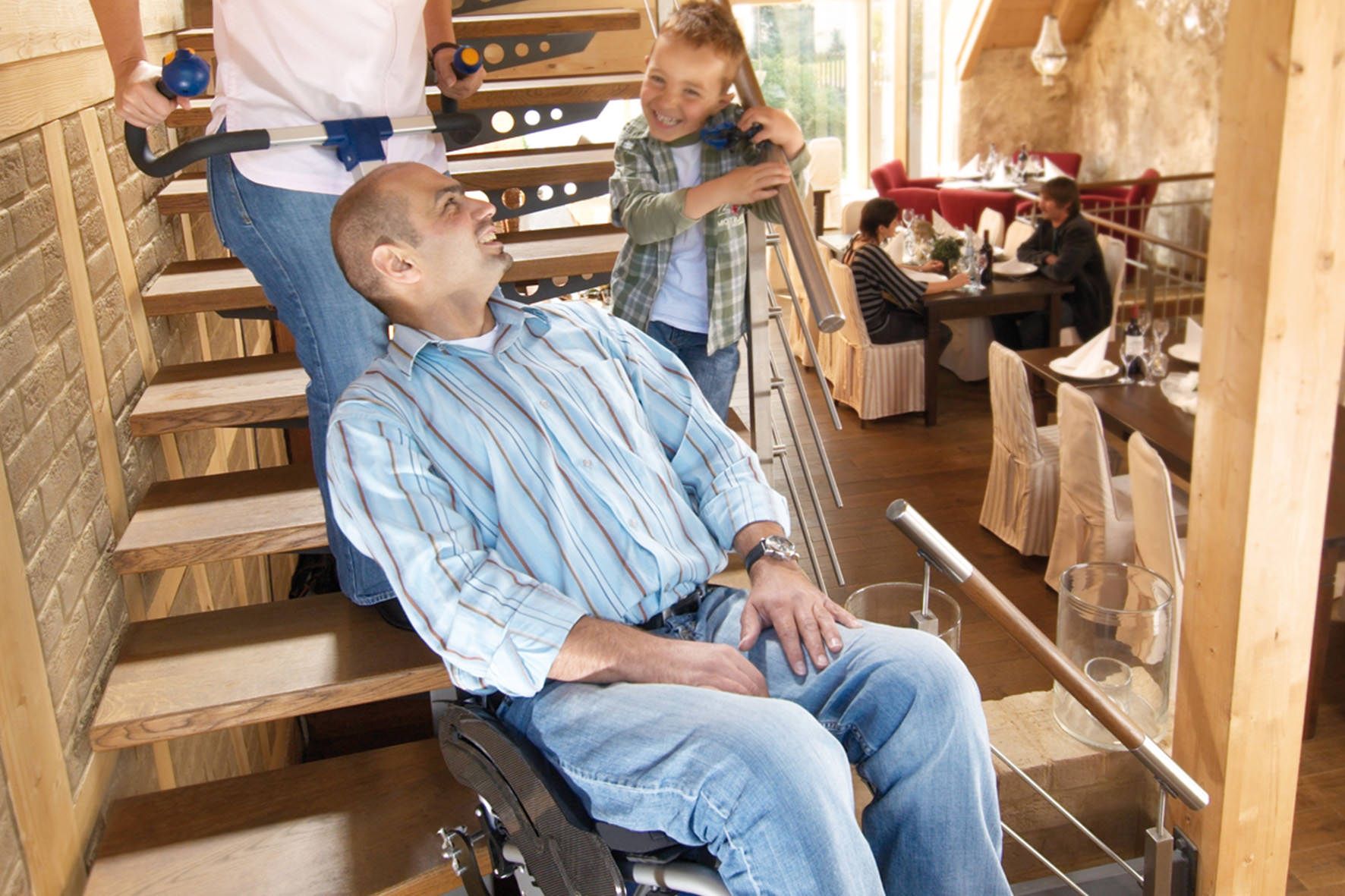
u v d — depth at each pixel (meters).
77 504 2.10
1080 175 10.32
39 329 2.02
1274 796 2.67
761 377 2.36
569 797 1.47
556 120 2.93
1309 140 2.18
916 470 5.65
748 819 1.36
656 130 2.14
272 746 3.72
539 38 2.92
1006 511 4.78
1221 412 2.45
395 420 1.63
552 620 1.54
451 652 1.55
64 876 1.85
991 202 8.62
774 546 1.73
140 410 2.40
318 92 1.87
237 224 1.92
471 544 1.60
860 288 6.07
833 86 10.52
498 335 1.72
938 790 1.53
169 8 3.25
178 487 2.44
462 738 1.62
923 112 10.53
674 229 2.11
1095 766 3.02
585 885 1.44
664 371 1.85
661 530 1.69
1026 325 6.47
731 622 1.72
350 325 2.02
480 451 1.65
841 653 1.61
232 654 2.11
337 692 2.00
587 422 1.69
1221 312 2.40
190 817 2.05
